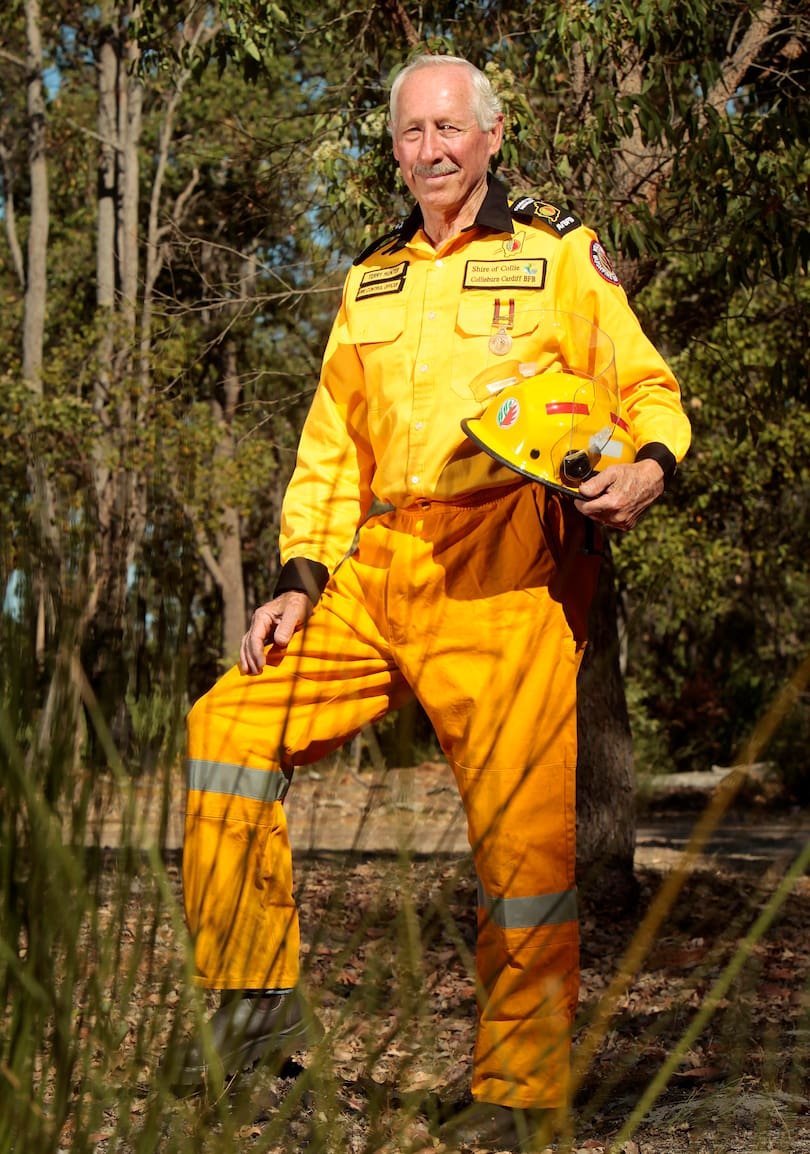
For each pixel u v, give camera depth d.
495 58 7.30
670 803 16.97
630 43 7.04
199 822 2.59
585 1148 2.50
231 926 1.50
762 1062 3.15
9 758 1.15
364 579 2.85
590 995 4.59
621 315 2.91
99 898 1.23
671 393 2.88
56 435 16.12
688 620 20.06
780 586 20.25
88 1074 1.21
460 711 2.67
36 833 1.16
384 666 2.84
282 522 3.06
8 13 25.91
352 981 4.13
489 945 2.52
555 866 2.55
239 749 2.65
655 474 2.69
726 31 7.35
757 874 7.69
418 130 2.96
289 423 8.93
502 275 2.92
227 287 8.41
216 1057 1.39
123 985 1.23
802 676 1.11
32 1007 1.19
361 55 7.61
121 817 1.18
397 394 2.91
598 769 6.93
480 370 2.87
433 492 2.81
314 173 7.86
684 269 9.59
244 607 26.66
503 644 2.67
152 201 22.77
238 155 8.99
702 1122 1.73
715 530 18.16
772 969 4.69
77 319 27.89
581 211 6.84
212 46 7.28
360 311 3.06
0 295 27.66
